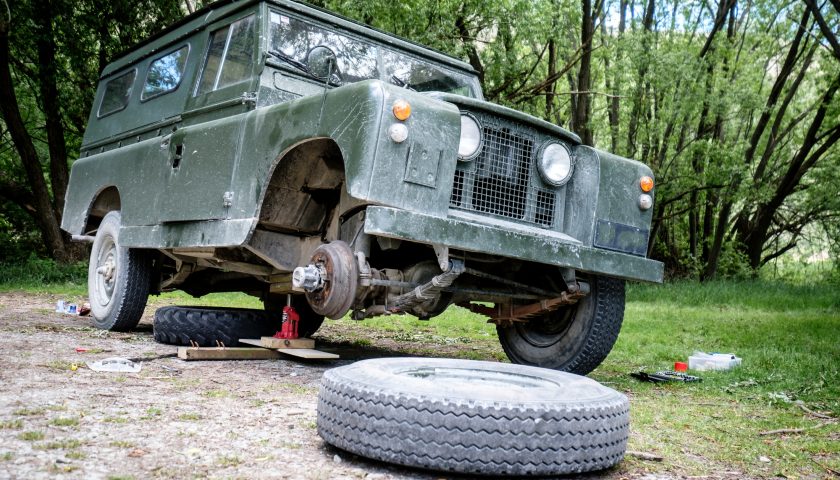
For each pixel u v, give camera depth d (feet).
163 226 16.33
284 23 15.56
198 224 15.07
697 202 69.82
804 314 38.86
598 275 15.33
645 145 60.80
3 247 57.67
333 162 14.16
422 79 17.79
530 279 16.02
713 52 63.10
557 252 13.39
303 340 16.56
